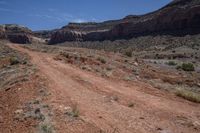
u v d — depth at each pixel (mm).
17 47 54062
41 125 9805
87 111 11719
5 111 12312
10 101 13883
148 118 11000
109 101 13562
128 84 18734
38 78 18844
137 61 38625
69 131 9461
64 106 12281
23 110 11961
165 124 10344
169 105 13227
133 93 15727
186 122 10625
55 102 12938
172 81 23297
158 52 86250
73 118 10719
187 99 15164
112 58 35094
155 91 16719
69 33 195250
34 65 25422
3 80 20031
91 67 25641
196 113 12000
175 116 11383
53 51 43188
